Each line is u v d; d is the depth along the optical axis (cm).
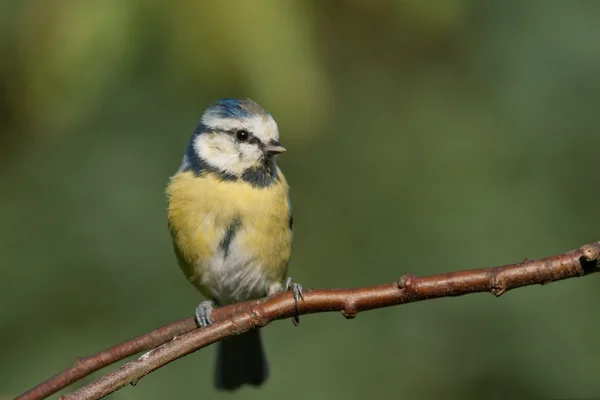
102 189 1180
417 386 1086
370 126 1264
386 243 1179
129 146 1177
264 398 1083
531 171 1144
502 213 1122
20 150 1152
